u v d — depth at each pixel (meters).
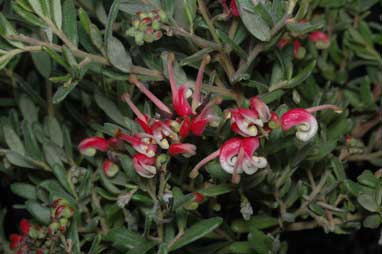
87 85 0.36
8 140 0.36
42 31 0.31
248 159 0.29
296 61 0.37
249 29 0.30
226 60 0.33
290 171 0.34
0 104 0.40
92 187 0.35
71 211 0.32
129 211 0.36
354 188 0.33
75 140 0.41
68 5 0.30
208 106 0.29
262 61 0.39
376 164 0.39
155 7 0.32
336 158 0.36
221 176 0.31
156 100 0.31
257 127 0.29
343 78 0.41
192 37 0.31
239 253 0.34
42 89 0.43
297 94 0.35
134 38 0.31
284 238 0.49
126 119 0.33
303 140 0.30
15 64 0.38
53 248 0.33
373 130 0.42
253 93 0.35
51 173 0.38
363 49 0.40
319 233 0.49
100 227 0.36
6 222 0.48
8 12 0.36
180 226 0.32
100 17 0.35
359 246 0.51
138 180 0.32
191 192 0.34
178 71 0.31
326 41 0.37
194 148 0.30
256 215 0.38
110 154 0.34
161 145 0.30
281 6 0.31
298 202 0.40
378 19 0.49
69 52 0.29
